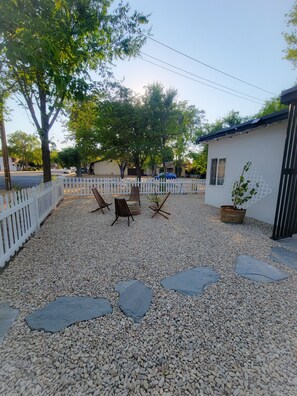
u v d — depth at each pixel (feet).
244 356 5.52
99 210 23.76
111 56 18.38
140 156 40.73
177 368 5.14
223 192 25.18
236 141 22.65
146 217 20.90
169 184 39.52
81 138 44.65
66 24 11.53
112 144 39.11
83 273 9.71
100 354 5.46
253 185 20.54
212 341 5.99
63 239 14.20
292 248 13.41
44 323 6.51
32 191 14.90
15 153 170.19
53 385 4.64
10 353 5.43
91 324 6.53
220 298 8.07
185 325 6.60
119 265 10.59
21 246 12.72
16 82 11.59
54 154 109.91
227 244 13.83
